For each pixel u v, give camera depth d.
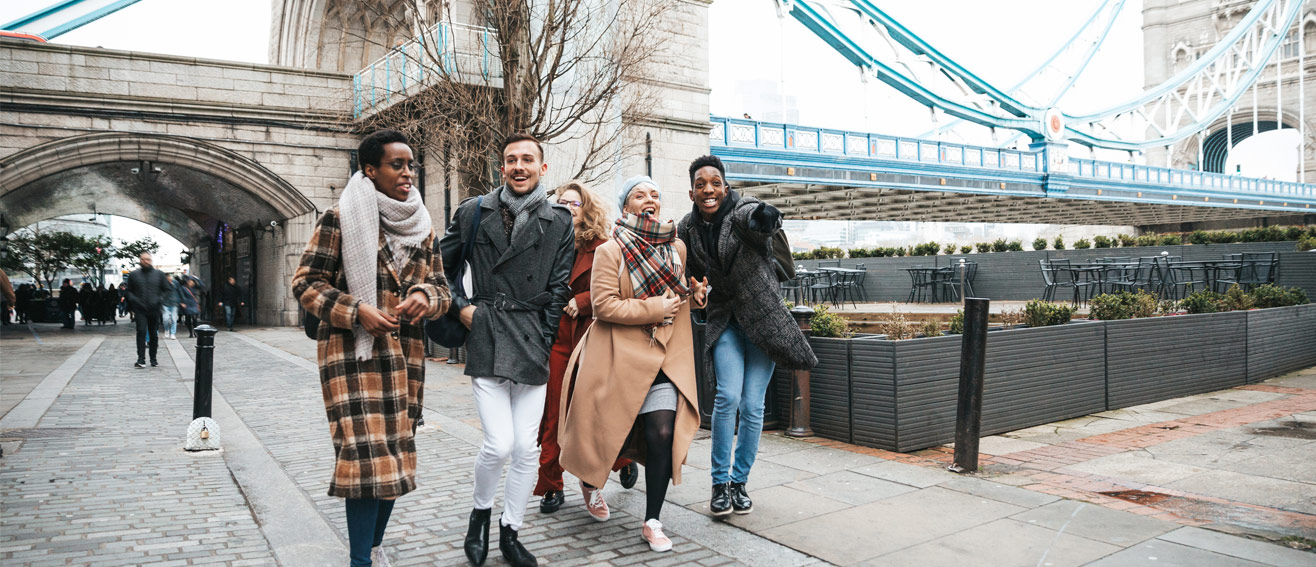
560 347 3.79
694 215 3.73
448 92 10.95
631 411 3.21
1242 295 8.70
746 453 3.66
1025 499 3.74
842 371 5.11
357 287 2.53
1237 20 65.94
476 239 3.08
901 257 19.34
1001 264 17.00
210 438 5.23
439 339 3.04
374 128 17.66
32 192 22.67
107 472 4.61
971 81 29.47
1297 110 63.56
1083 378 6.04
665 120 15.64
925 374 4.94
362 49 24.23
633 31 11.81
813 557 3.07
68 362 11.41
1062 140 31.38
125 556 3.14
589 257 3.84
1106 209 39.22
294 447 5.39
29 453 5.14
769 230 3.35
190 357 12.23
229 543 3.32
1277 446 4.88
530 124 10.57
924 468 4.39
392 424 2.59
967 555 3.01
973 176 25.88
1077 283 14.10
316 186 19.41
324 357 2.58
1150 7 71.31
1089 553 2.99
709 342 3.67
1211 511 3.53
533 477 3.08
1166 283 14.10
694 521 3.57
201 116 18.17
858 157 21.30
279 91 19.06
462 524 3.61
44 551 3.19
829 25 24.14
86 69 17.23
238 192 20.30
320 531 3.46
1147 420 5.85
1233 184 41.91
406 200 2.72
